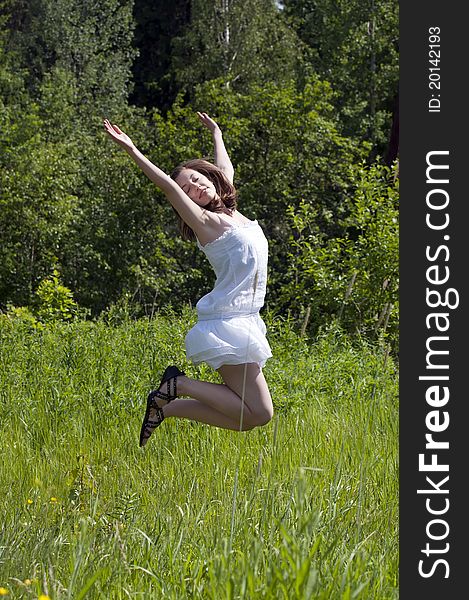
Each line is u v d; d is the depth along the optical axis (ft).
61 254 114.52
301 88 155.33
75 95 158.81
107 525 21.16
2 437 36.11
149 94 199.82
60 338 53.06
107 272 114.42
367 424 31.17
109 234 114.11
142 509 24.14
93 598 16.71
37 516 23.38
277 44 165.48
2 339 52.95
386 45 152.97
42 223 110.63
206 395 23.93
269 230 114.21
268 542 18.58
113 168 115.34
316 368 46.91
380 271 64.23
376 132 150.51
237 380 23.86
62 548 20.03
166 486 27.09
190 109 117.19
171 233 119.96
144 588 17.35
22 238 112.57
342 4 153.48
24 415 39.11
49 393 41.55
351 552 18.58
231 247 23.81
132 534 20.39
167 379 24.38
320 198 113.19
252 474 28.86
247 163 114.01
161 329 51.67
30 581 16.33
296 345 50.16
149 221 115.44
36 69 175.42
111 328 54.19
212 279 115.85
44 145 118.42
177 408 24.47
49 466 31.45
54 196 113.29
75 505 23.73
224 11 163.32
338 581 15.99
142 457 33.30
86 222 114.62
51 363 46.78
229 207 25.53
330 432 34.42
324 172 114.42
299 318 67.62
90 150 118.62
